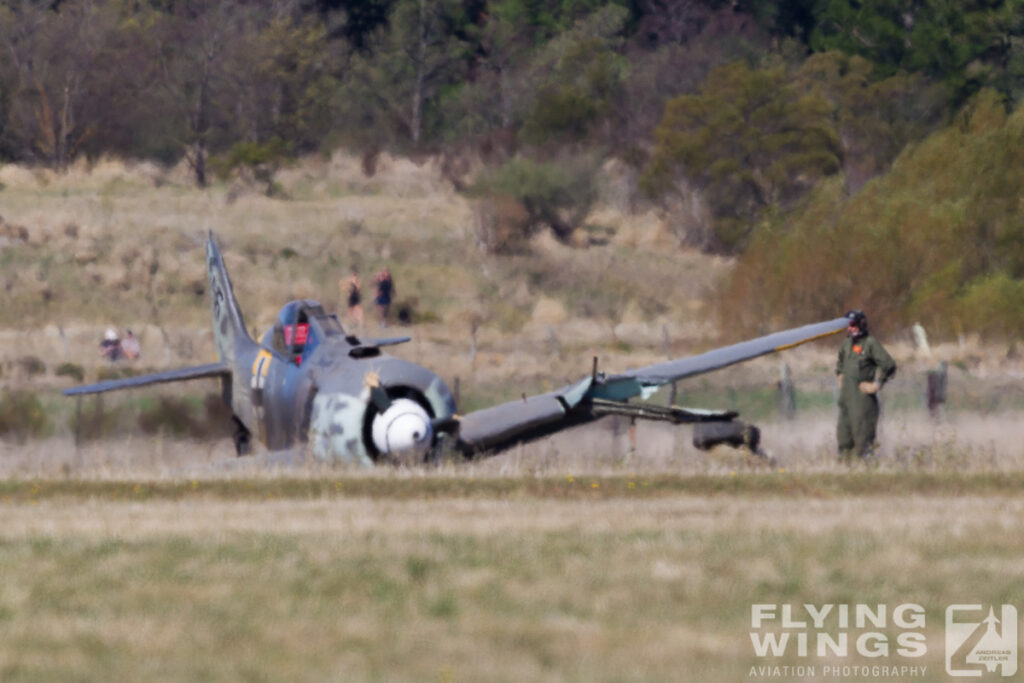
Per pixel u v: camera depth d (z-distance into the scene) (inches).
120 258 7564.0
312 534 1657.2
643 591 1339.8
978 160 6250.0
